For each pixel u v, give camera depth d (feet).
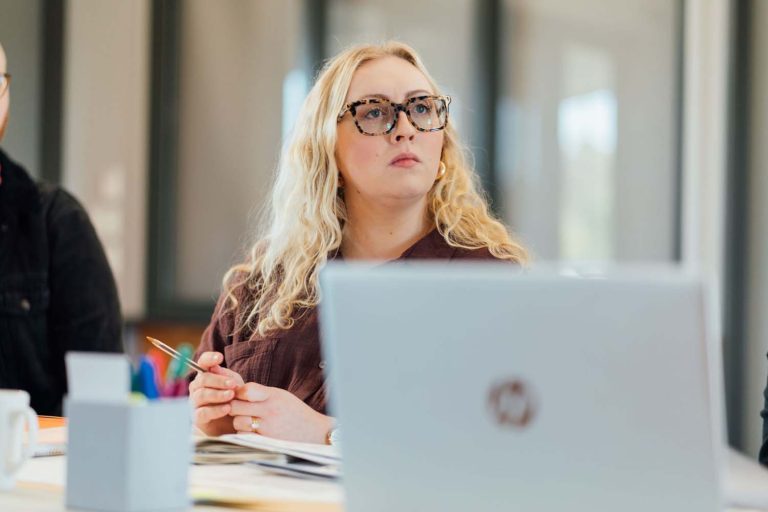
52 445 6.00
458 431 4.12
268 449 5.53
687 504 3.90
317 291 7.95
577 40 17.95
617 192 17.76
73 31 18.26
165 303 19.35
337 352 4.27
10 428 5.02
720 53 16.69
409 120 7.73
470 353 4.09
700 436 3.87
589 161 17.92
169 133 19.29
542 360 4.01
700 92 16.87
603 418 3.96
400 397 4.19
